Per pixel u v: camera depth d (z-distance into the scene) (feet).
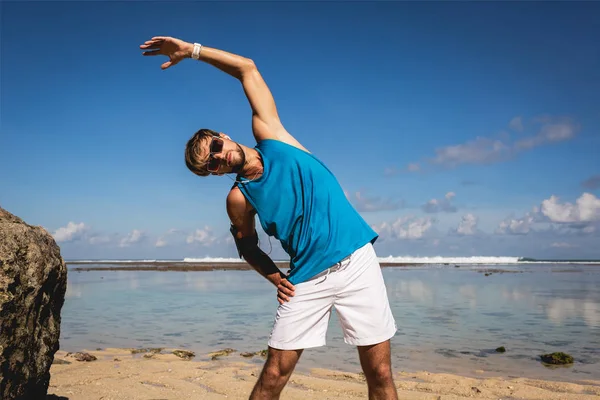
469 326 28.07
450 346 22.72
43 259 10.78
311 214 9.14
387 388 9.30
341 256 9.09
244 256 9.78
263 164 9.29
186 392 14.69
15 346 10.07
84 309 37.14
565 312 33.50
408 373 17.70
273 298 44.21
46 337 11.15
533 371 18.17
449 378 16.76
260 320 31.24
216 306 38.55
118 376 16.66
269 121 10.18
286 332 9.23
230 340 24.72
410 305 37.99
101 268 127.03
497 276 79.20
